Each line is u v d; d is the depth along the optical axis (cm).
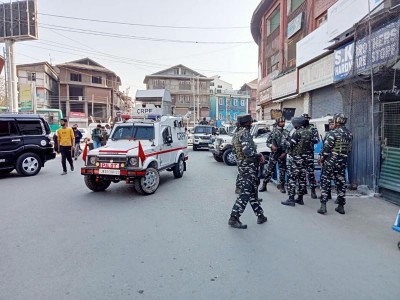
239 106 7175
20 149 1030
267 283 331
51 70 5225
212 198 724
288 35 1872
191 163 1420
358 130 792
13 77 2172
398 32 583
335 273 353
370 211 607
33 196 743
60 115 2559
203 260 386
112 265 373
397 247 430
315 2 1512
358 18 795
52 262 382
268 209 625
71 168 1152
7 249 422
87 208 633
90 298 303
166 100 2027
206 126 2245
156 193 777
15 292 313
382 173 712
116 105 6494
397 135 671
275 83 1905
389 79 657
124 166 724
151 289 319
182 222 541
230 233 484
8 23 2127
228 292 313
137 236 471
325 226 518
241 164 519
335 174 593
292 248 424
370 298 303
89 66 5556
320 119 890
